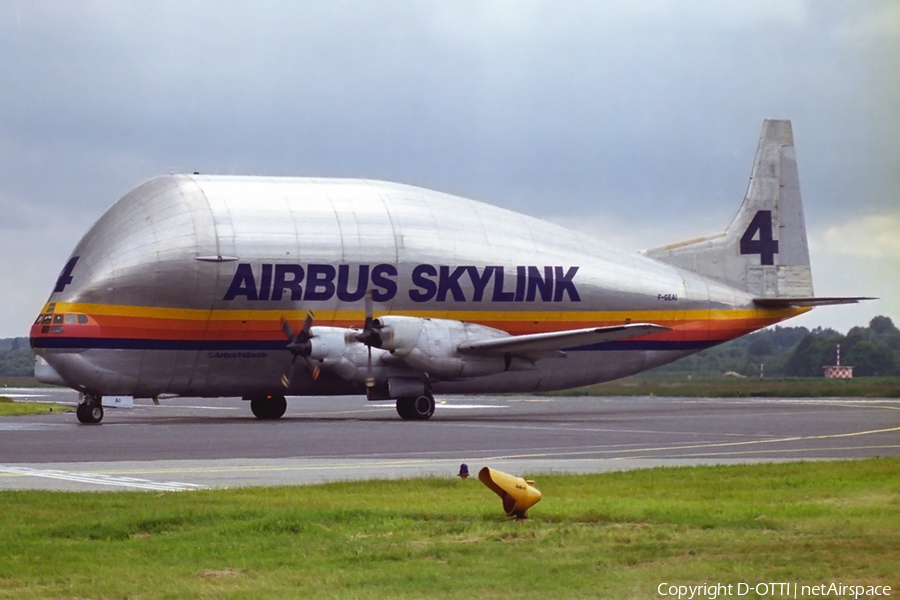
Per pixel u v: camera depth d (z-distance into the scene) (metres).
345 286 138.75
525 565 39.84
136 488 61.69
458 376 134.88
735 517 48.31
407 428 113.25
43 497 56.03
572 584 37.22
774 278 169.25
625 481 63.16
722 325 163.00
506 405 178.00
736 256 168.00
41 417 146.75
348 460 78.06
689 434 103.12
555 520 48.22
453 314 144.88
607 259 157.12
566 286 151.50
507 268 147.88
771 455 81.69
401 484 61.56
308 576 38.78
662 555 41.16
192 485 63.28
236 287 134.25
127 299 131.62
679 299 160.12
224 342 135.00
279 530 46.56
